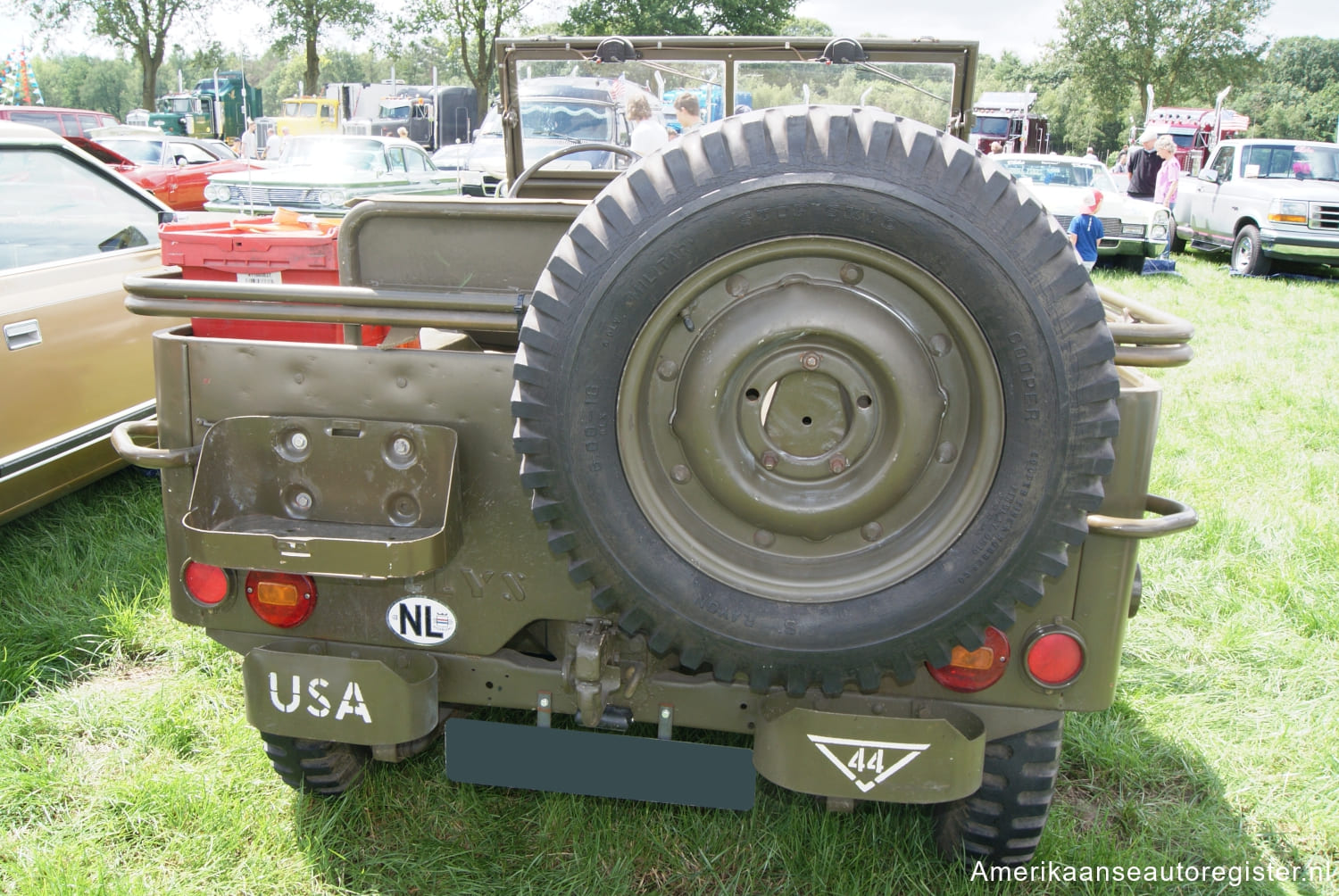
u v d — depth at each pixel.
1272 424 6.43
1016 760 2.27
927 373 1.96
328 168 11.98
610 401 1.95
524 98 4.41
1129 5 54.41
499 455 2.21
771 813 2.69
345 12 39.66
